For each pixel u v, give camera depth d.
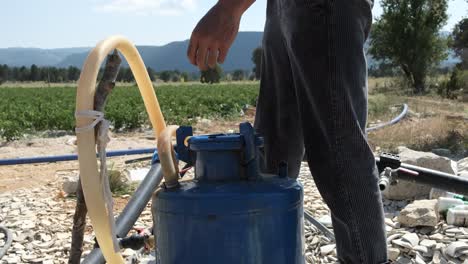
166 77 110.75
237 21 1.86
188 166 1.93
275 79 2.29
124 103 18.02
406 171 2.70
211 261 1.58
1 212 5.08
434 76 32.75
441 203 4.12
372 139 9.23
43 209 5.09
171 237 1.64
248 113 17.83
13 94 36.16
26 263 3.82
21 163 7.57
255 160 1.73
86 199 1.55
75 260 2.03
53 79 118.88
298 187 1.69
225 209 1.56
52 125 13.73
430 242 3.63
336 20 1.82
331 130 1.85
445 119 11.89
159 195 1.67
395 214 4.38
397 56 32.31
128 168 6.86
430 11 31.52
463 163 6.27
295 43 1.87
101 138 1.60
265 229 1.59
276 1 2.19
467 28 31.92
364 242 1.87
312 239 3.87
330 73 1.82
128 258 3.52
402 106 16.53
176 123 14.45
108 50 1.63
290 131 2.32
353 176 1.85
